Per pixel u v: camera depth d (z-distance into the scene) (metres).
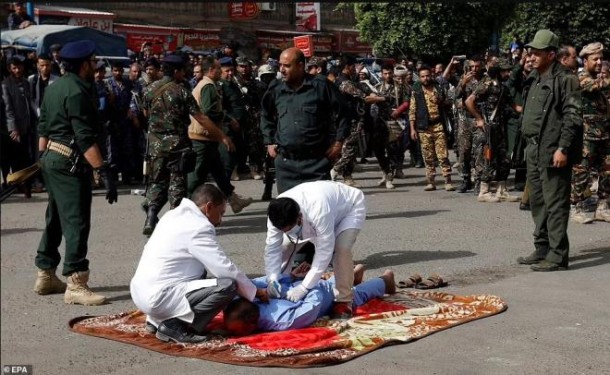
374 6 22.78
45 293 7.60
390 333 6.16
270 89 8.23
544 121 8.20
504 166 12.54
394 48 22.73
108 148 14.70
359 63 18.98
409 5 22.03
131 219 11.48
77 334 6.33
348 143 13.82
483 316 6.66
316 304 6.37
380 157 14.12
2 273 8.47
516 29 21.66
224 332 6.21
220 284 6.05
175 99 9.68
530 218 11.18
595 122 10.66
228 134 12.19
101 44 17.12
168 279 6.08
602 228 10.51
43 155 7.33
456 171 16.59
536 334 6.25
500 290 7.55
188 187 10.68
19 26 17.50
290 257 6.71
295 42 16.19
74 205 7.20
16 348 5.98
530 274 8.18
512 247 9.41
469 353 5.82
